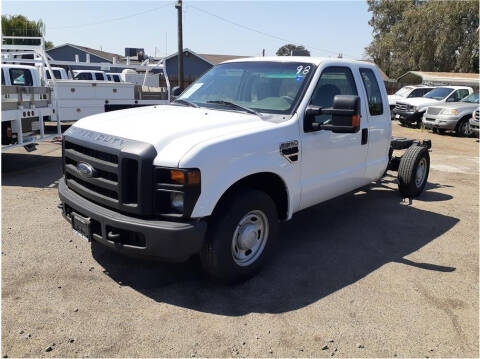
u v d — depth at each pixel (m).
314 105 4.46
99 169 3.65
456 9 39.81
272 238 4.10
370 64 5.62
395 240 5.15
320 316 3.48
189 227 3.33
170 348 3.02
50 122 9.31
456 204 6.77
